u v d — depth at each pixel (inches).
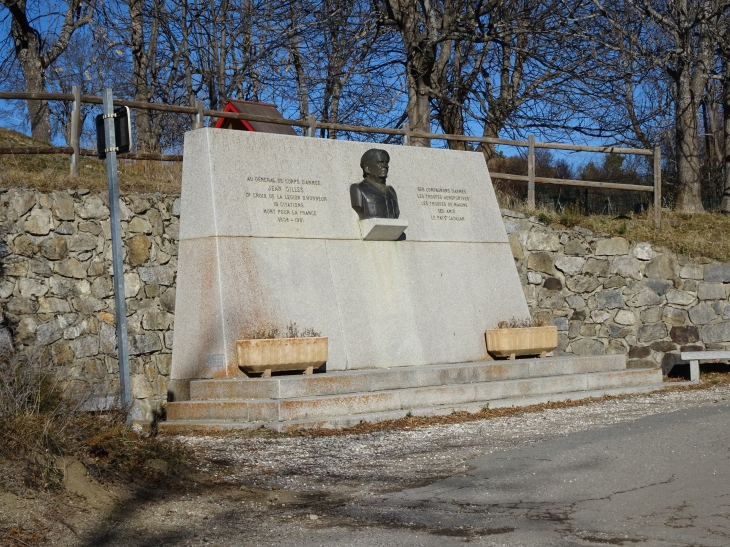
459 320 593.9
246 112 775.7
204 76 1170.0
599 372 574.9
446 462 339.3
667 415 435.2
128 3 1133.7
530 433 403.9
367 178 576.1
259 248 519.2
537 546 229.5
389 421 449.4
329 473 324.8
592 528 245.1
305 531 249.3
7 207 499.8
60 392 311.1
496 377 534.3
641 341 700.7
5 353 343.3
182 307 515.8
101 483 279.1
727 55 904.3
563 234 698.8
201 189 518.6
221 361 487.2
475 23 912.9
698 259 713.0
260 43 1128.8
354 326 542.9
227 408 446.9
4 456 265.1
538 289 686.5
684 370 701.9
